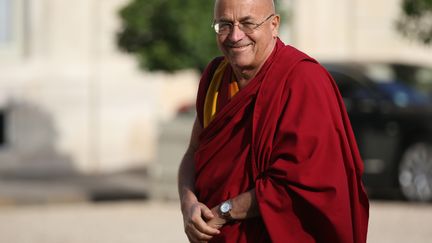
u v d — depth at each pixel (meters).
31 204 18.62
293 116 6.12
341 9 26.55
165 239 13.52
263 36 6.29
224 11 6.27
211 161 6.45
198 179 6.52
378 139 18.02
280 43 6.43
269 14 6.31
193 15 17.08
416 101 18.41
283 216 6.10
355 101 18.25
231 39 6.27
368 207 6.44
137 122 24.30
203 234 6.32
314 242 6.13
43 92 23.42
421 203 18.08
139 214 16.25
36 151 23.31
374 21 26.78
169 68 17.53
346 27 26.59
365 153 17.98
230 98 6.49
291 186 6.05
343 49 26.56
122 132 24.14
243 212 6.23
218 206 6.30
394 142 18.05
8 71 23.28
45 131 23.39
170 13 17.20
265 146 6.17
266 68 6.30
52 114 23.47
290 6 26.00
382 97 18.27
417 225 14.79
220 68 6.68
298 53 6.36
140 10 17.58
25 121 23.25
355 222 6.32
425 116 18.12
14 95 23.25
